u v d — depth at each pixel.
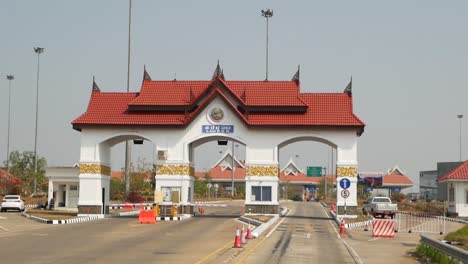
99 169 50.00
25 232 33.62
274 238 31.81
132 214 54.81
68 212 54.78
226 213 57.81
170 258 22.12
